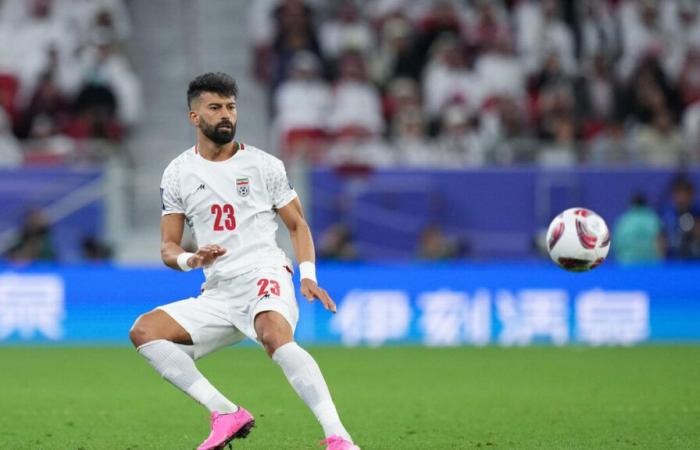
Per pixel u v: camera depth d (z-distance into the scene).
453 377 42.88
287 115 68.69
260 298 23.39
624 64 74.25
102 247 59.00
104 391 38.81
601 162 64.88
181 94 73.12
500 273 57.12
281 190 24.30
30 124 67.12
